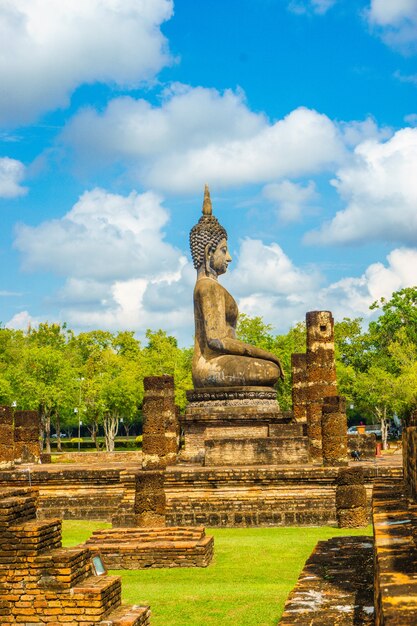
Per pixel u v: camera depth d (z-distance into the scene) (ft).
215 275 116.06
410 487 38.68
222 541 68.49
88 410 240.53
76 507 87.61
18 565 36.65
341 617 34.06
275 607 44.19
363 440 111.65
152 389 86.74
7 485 88.99
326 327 104.73
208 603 45.68
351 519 76.02
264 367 107.14
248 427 104.94
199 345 111.65
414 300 252.62
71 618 36.04
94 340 288.51
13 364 255.50
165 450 86.33
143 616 38.01
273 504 80.84
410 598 20.08
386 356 247.29
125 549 57.88
